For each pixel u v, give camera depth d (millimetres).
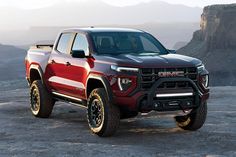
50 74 9383
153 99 7004
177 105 7172
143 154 6293
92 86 7965
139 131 8242
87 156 6195
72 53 8000
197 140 7391
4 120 9773
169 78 7043
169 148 6746
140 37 8609
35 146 6891
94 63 7711
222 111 11430
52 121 9570
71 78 8500
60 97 9258
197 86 7387
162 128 8586
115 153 6348
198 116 7980
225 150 6605
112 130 7441
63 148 6699
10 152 6512
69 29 9117
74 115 10500
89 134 7938
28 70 10477
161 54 8133
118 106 7379
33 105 10250
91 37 8203
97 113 7668
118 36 8406
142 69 6980
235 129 8469
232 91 18188
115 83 7113
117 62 7184
